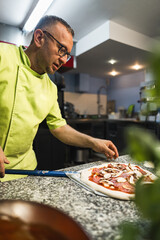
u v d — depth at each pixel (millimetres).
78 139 952
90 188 574
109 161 915
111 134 3504
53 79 1910
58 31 803
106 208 460
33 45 854
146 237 214
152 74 180
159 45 172
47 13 2168
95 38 2627
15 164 892
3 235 301
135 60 3311
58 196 519
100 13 2197
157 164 206
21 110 845
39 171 687
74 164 2775
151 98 210
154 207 205
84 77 4609
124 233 218
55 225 318
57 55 840
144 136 201
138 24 2463
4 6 2027
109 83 5371
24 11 2135
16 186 577
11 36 2473
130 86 4621
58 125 999
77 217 416
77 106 4703
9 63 817
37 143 1954
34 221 328
